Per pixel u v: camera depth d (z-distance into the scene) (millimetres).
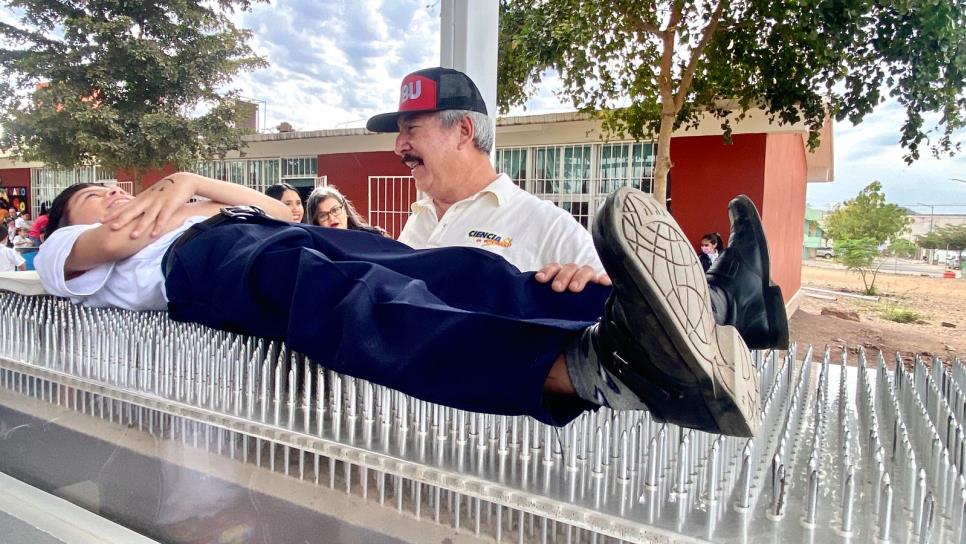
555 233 1799
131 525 1386
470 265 1258
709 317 730
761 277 1102
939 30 4133
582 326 916
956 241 10891
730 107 5914
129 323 1625
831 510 888
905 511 869
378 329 1017
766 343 1139
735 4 5102
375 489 1200
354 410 1179
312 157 9148
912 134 4477
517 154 8156
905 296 9789
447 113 1817
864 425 1210
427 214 2213
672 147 6938
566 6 5156
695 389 727
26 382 1879
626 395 823
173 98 5688
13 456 1709
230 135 6023
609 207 697
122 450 1464
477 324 936
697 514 870
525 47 5148
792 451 1102
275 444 1353
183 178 1697
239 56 5637
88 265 1646
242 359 1364
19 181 8430
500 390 908
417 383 967
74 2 5367
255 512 1213
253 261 1302
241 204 1810
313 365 1280
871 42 4441
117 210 1617
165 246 1633
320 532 1120
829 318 8391
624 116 5984
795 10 4793
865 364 1463
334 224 2941
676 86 5629
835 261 14594
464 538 1031
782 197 7738
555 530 1002
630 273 686
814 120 5258
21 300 2145
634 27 5230
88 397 1706
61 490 1583
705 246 5918
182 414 1318
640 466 984
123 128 5570
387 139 8484
